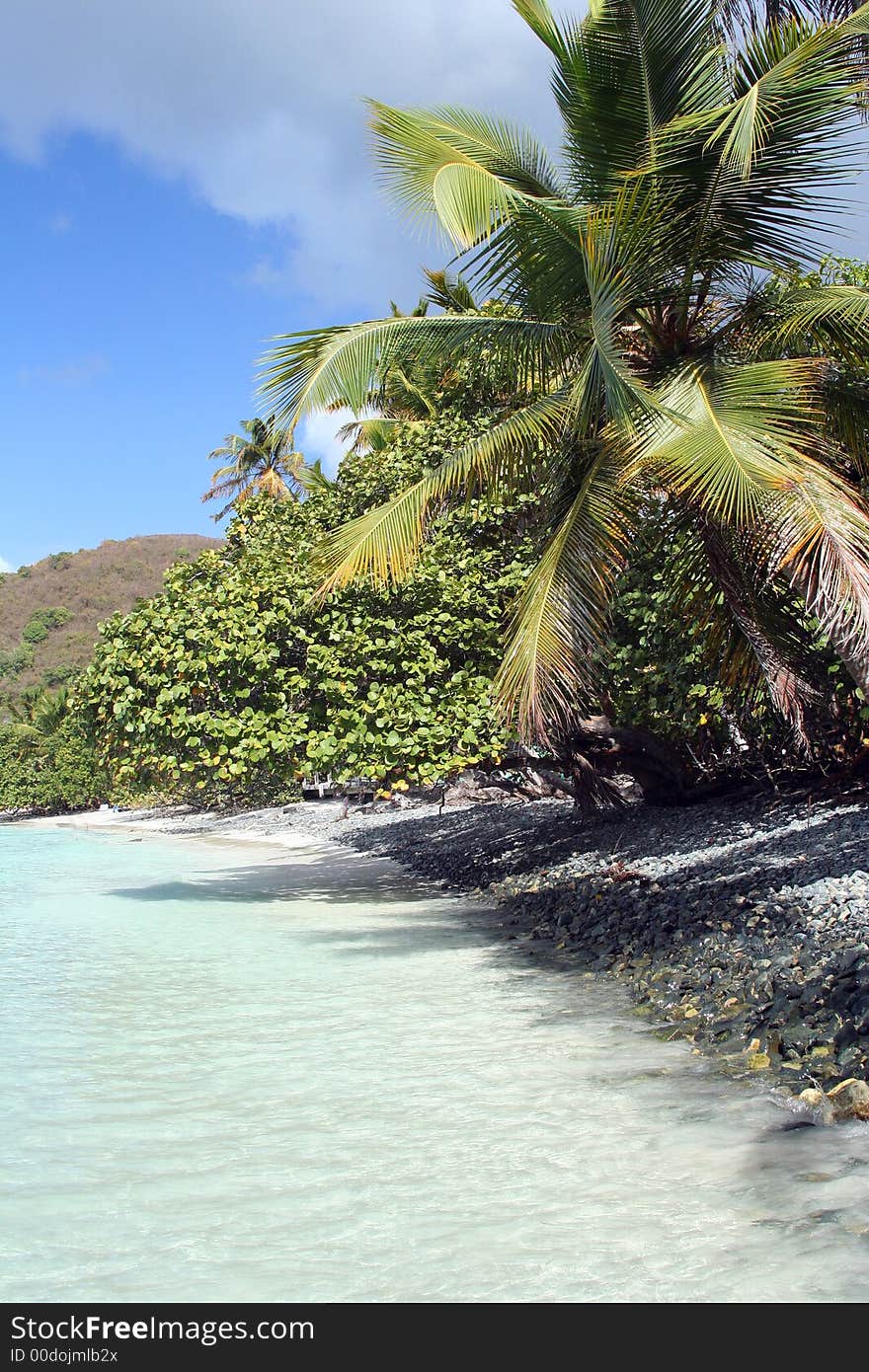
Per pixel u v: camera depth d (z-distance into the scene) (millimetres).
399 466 17984
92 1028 8930
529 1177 5332
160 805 58062
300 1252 4582
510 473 10359
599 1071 7133
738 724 16312
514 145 10289
